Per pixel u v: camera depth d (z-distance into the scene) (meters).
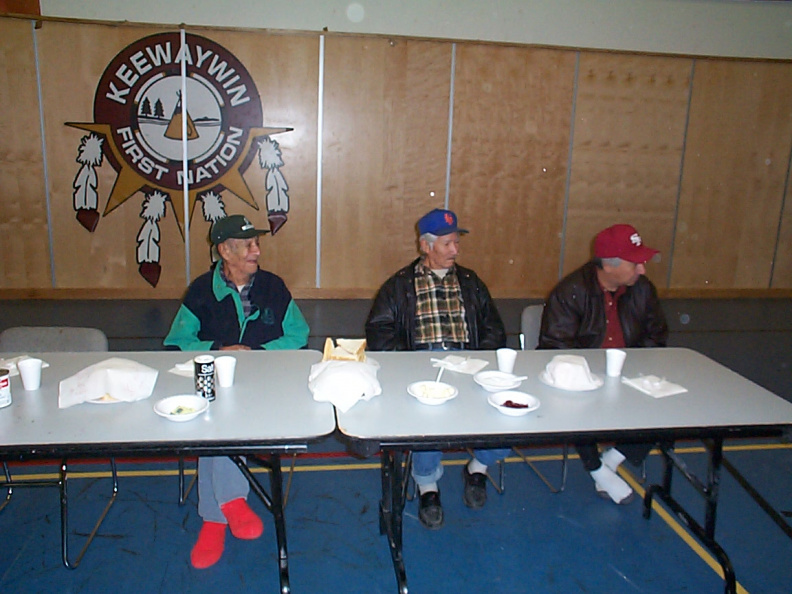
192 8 5.59
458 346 2.71
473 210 6.35
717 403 2.02
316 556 2.34
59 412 1.76
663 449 2.49
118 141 5.70
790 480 3.00
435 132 6.11
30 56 5.45
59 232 5.81
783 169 6.70
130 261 5.96
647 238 6.66
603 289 2.72
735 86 6.41
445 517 2.62
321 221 6.18
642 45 6.22
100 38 5.49
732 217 6.75
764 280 6.98
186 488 2.80
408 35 5.90
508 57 6.04
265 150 5.93
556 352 2.55
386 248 6.33
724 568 2.13
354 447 1.67
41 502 2.63
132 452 1.58
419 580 2.22
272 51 5.73
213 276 2.64
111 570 2.21
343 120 5.97
